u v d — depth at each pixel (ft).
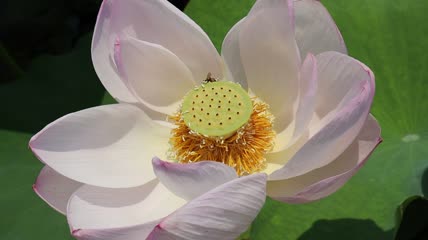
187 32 1.32
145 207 1.23
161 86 1.36
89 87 1.70
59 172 1.20
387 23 1.53
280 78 1.32
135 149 1.31
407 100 1.47
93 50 1.29
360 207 1.32
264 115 1.33
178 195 1.14
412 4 1.54
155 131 1.34
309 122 1.18
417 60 1.49
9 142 1.56
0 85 1.70
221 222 1.06
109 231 1.05
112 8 1.27
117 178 1.25
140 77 1.33
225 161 1.31
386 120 1.46
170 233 1.04
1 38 1.99
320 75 1.21
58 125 1.21
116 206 1.22
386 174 1.36
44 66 1.72
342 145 1.13
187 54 1.35
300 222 1.33
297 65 1.22
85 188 1.22
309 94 1.15
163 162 1.07
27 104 1.66
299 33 1.27
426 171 1.34
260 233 1.34
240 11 1.61
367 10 1.55
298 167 1.12
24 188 1.47
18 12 1.97
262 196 1.08
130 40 1.28
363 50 1.52
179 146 1.32
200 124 1.29
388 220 1.30
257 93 1.36
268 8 1.22
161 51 1.32
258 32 1.29
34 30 2.01
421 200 1.48
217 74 1.37
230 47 1.34
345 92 1.18
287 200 1.16
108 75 1.30
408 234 1.49
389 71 1.50
